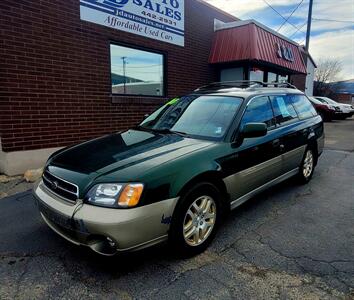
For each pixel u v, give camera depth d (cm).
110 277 258
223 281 253
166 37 807
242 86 452
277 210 403
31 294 237
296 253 296
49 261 281
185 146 310
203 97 409
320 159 725
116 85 714
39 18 546
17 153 543
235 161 327
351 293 238
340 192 477
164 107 442
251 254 294
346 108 1941
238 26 938
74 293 238
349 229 348
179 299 231
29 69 543
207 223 301
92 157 294
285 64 1098
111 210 238
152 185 249
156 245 259
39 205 291
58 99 593
